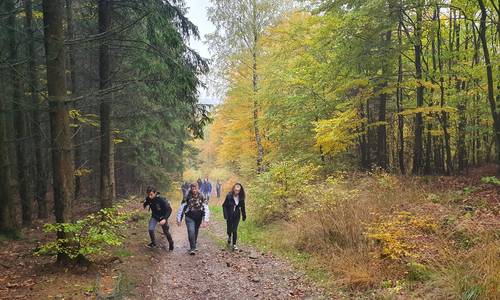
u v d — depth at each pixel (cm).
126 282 635
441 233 728
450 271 566
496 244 609
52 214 1359
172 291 651
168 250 948
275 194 1206
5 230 899
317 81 1591
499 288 486
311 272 716
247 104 2194
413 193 1025
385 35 1469
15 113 1133
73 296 547
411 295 545
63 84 661
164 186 2455
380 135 1545
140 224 1224
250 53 2109
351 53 1284
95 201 1544
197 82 1052
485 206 857
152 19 934
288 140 1892
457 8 1225
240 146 2592
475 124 1384
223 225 1408
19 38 1072
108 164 1164
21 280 611
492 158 1538
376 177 1278
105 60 1084
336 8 1274
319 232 861
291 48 1784
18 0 1005
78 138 1563
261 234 1094
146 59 1007
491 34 1442
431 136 1467
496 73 1204
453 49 1525
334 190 1023
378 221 812
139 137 1980
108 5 1048
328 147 1570
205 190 2745
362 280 616
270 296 620
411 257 634
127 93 1324
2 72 938
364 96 1345
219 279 714
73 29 1271
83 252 640
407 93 1673
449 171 1302
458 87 1417
